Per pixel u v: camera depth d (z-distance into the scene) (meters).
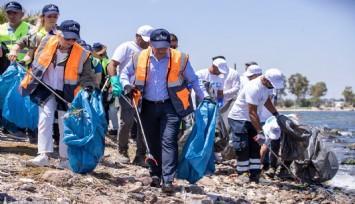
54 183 6.75
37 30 8.48
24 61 7.73
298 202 8.71
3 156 8.01
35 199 6.07
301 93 132.88
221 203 7.34
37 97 7.45
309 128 9.68
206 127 7.30
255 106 9.18
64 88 7.46
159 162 7.52
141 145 9.20
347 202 8.99
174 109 7.23
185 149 7.37
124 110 9.30
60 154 7.55
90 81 7.53
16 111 9.20
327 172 9.78
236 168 10.23
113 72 8.80
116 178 7.60
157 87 7.25
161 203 6.79
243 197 8.20
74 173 7.30
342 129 29.09
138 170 8.49
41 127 7.45
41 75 7.36
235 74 10.79
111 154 9.58
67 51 7.45
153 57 7.26
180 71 7.28
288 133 9.62
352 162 13.51
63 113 7.48
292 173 9.98
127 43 8.91
